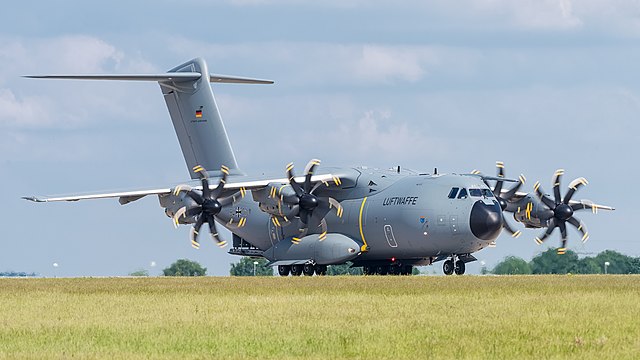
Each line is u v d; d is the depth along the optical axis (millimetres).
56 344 33438
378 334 35062
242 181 90312
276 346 32531
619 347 31562
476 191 89000
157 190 88500
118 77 92750
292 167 89438
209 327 37531
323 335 34875
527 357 30031
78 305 47812
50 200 87000
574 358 29672
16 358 30203
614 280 70500
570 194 94750
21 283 74438
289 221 90688
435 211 89062
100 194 88375
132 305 47406
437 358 29953
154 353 31375
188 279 79688
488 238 88125
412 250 92562
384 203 92875
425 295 52594
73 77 89375
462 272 93688
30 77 88062
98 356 30578
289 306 45781
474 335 34656
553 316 40000
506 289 57312
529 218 94938
